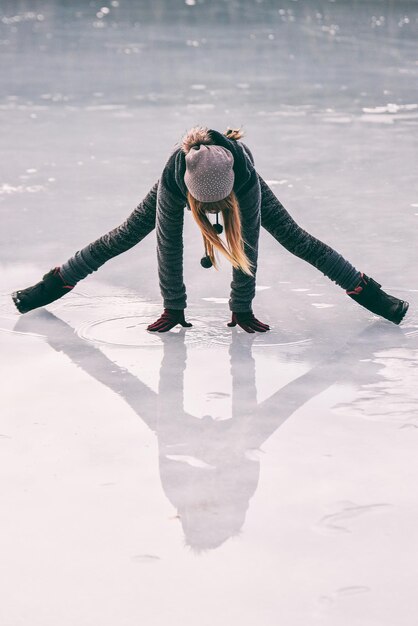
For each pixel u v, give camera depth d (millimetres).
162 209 4109
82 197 6953
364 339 4176
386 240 5758
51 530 2607
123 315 4547
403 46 16719
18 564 2459
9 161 8273
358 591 2307
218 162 3736
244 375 3754
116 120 10195
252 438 3158
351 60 15039
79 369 3852
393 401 3449
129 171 7805
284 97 11633
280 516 2645
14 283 5031
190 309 4625
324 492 2773
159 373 3791
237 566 2418
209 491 2797
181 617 2230
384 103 11141
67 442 3154
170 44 17281
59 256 5508
